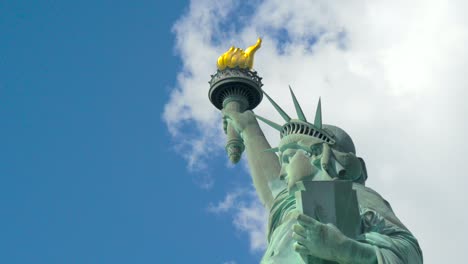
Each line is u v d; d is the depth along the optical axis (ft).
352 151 217.77
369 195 206.69
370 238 188.65
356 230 188.75
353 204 189.26
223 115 266.16
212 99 271.90
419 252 196.54
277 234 203.92
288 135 216.33
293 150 214.28
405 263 187.93
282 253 196.34
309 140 212.43
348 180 194.90
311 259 185.47
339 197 188.34
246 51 275.39
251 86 269.03
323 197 187.83
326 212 187.21
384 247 187.32
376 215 199.00
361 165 214.28
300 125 216.33
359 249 183.11
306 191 187.93
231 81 268.00
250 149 253.24
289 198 212.64
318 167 207.82
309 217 182.70
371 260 184.24
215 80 270.05
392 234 195.93
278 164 247.29
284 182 231.91
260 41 278.05
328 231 181.88
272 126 225.15
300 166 208.44
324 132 215.10
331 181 189.16
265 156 249.75
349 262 182.91
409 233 198.18
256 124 261.03
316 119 215.92
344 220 187.73
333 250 181.57
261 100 271.90
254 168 248.11
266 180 243.40
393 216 203.21
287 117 222.28
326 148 209.15
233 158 260.21
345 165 209.05
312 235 181.57
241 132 259.60
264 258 199.82
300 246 184.03
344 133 219.82
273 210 214.28
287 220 207.21
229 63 271.49
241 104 267.18
